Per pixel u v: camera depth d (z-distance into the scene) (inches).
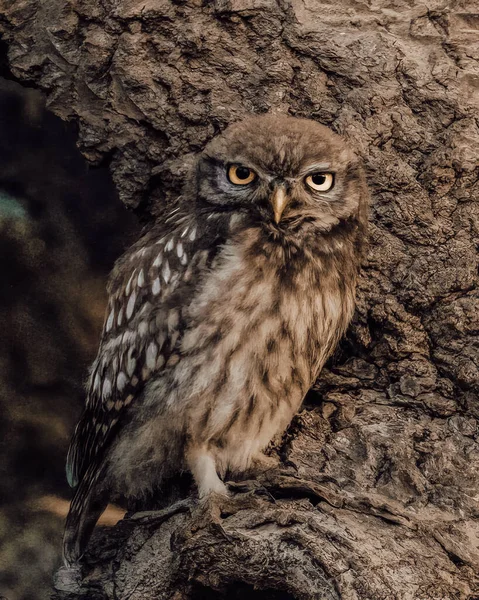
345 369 314.5
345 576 231.1
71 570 290.4
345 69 327.9
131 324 300.8
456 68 323.0
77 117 366.9
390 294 311.0
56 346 533.0
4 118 514.6
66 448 530.0
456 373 295.3
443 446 277.6
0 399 526.9
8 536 513.0
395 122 322.0
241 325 281.1
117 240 528.1
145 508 314.3
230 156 287.9
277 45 334.0
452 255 306.5
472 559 244.5
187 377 285.0
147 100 346.3
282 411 292.8
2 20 361.1
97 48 350.0
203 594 267.6
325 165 283.6
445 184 313.1
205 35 337.4
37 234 525.3
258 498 261.1
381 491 268.8
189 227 296.5
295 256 286.4
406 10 332.8
